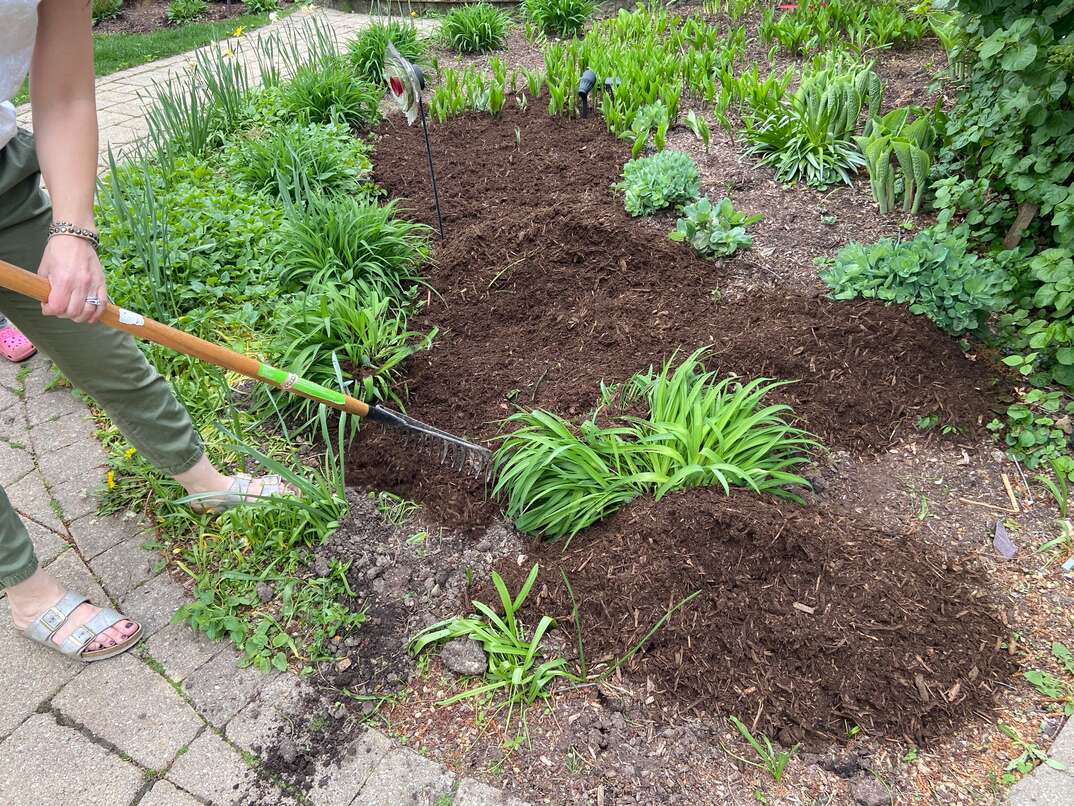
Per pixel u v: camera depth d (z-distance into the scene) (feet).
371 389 9.67
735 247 11.73
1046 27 9.26
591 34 20.47
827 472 8.63
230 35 27.78
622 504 8.12
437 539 8.22
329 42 21.40
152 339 6.51
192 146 16.07
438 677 6.92
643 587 7.14
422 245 12.51
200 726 6.54
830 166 13.52
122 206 11.64
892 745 6.17
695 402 8.39
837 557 7.23
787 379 9.61
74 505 8.65
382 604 7.56
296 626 7.36
